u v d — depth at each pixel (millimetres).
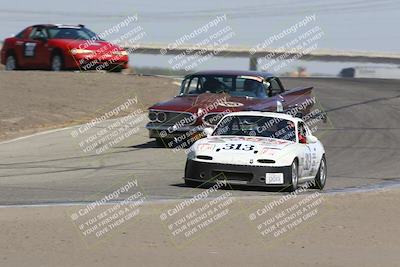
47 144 45375
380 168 39062
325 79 86438
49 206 26719
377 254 21625
